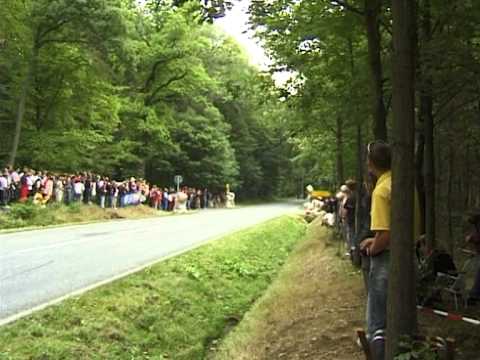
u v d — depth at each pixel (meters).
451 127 14.01
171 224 31.16
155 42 51.16
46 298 10.34
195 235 24.28
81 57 36.22
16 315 8.88
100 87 39.28
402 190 4.84
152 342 9.58
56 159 37.72
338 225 21.78
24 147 37.47
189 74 53.28
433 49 9.09
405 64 4.95
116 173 52.06
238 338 10.05
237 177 82.00
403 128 4.89
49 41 35.66
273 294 13.57
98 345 8.59
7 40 34.72
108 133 44.31
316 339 8.23
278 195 103.44
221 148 68.50
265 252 22.36
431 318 8.21
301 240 28.72
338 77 14.25
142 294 11.54
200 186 68.38
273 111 24.41
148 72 52.47
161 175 66.69
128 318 10.09
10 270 13.27
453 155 18.08
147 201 44.12
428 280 9.11
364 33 12.59
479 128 13.81
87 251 17.30
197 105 67.88
